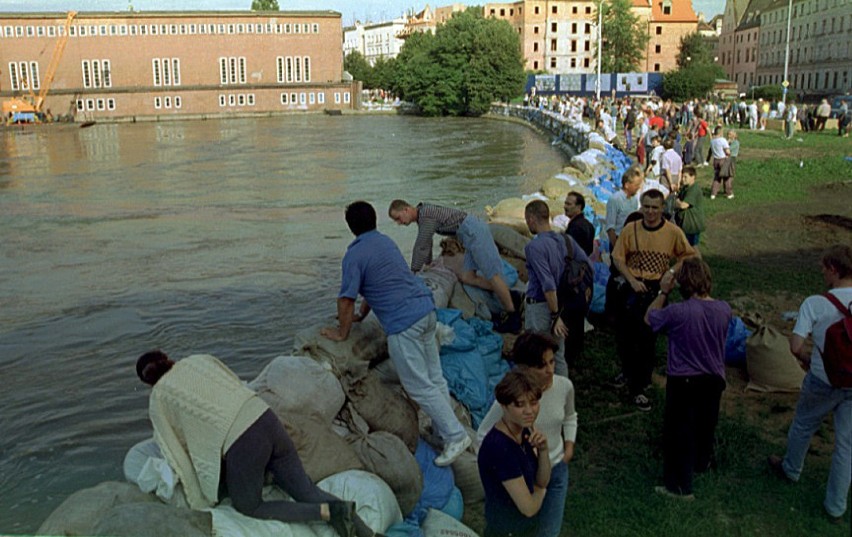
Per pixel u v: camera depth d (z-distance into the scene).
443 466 5.27
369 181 27.38
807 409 5.20
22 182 28.72
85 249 16.14
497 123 65.31
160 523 3.70
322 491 4.26
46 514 5.86
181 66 87.06
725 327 5.25
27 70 84.50
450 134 52.09
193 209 21.67
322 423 4.80
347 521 4.06
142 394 8.25
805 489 5.41
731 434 6.20
